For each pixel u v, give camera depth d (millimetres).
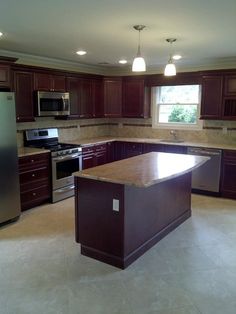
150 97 6477
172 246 3436
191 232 3814
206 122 5871
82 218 3152
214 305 2420
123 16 2922
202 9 2715
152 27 3297
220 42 4059
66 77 5480
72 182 5301
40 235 3697
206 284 2705
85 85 5977
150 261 3104
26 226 3969
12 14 2854
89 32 3520
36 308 2373
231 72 5133
